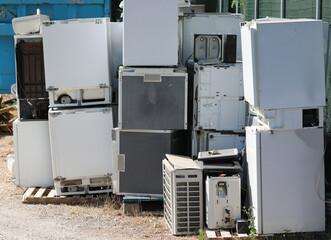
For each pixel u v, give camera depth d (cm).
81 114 1170
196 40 1134
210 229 967
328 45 1034
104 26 1157
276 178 932
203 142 1122
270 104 903
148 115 1100
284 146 928
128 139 1114
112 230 1022
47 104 1249
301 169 934
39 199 1194
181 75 1089
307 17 1232
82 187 1220
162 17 1066
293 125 916
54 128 1170
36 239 955
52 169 1252
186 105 1097
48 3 2098
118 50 1268
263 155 927
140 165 1117
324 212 947
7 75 2184
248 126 1031
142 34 1069
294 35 892
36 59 1230
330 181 1041
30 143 1252
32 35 1218
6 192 1269
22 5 2112
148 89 1093
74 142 1177
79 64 1159
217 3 1981
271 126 913
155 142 1109
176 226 991
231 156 1005
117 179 1132
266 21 918
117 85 1255
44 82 1239
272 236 940
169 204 1018
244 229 945
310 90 907
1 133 1906
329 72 1100
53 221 1073
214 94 1106
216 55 1155
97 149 1184
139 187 1123
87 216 1105
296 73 901
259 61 894
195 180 980
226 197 959
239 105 1112
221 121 1114
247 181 985
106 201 1173
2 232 990
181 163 1007
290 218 941
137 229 1029
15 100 2114
